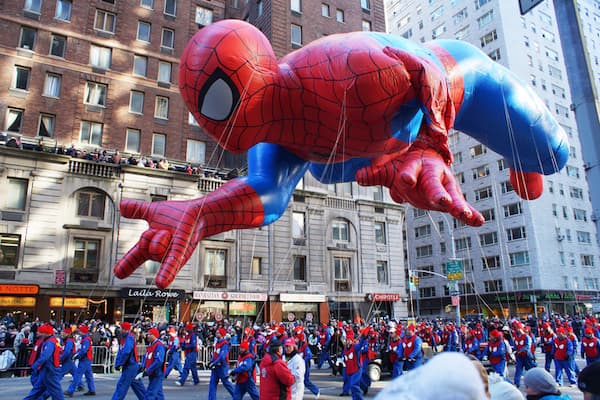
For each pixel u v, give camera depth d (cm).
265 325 2633
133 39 3562
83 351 1368
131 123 3428
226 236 3319
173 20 3756
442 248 6169
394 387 159
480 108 963
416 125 788
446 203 742
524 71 5891
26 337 1916
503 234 5512
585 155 559
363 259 3866
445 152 813
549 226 5378
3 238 2725
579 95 569
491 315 5447
